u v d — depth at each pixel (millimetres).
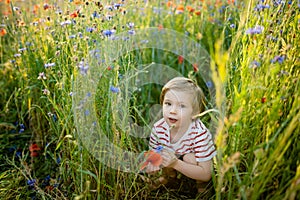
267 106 1792
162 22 3256
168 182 2238
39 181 2414
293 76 1868
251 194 1694
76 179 2084
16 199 2166
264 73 1819
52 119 2354
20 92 2809
